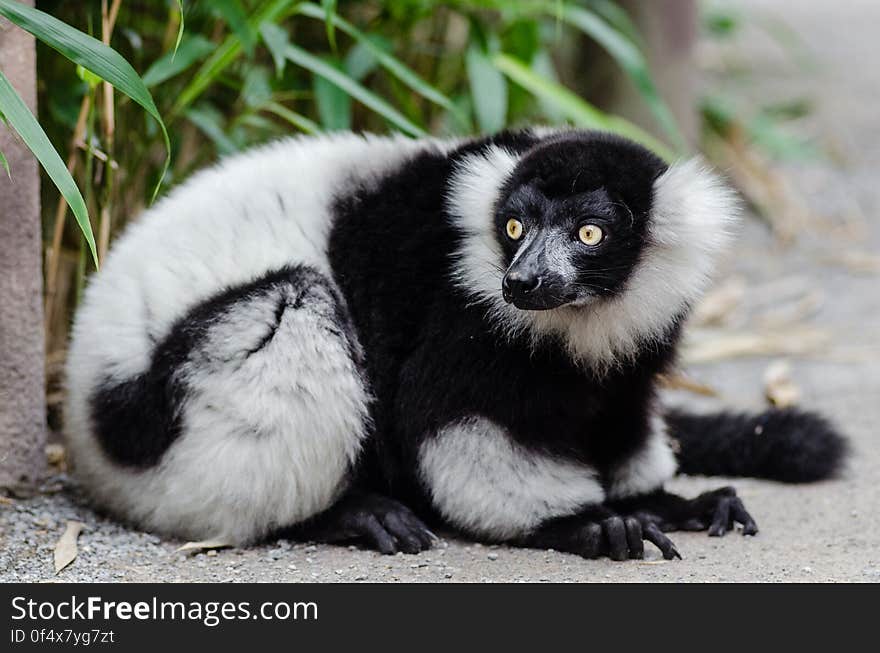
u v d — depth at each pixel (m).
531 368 6.04
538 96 9.73
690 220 6.23
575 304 6.00
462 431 6.01
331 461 6.04
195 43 7.39
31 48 6.35
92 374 6.27
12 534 6.14
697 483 7.57
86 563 5.84
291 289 5.94
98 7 7.46
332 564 5.88
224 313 5.91
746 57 19.66
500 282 6.03
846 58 20.50
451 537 6.36
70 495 6.77
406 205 6.34
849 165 15.59
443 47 10.01
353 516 6.13
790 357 10.28
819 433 7.47
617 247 6.03
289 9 7.71
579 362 6.12
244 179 6.54
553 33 10.86
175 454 6.04
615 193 6.04
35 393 6.70
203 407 5.94
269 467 5.93
